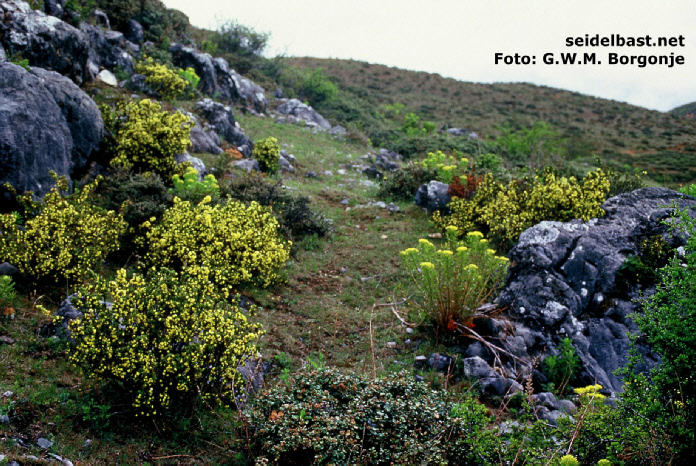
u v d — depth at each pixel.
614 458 3.36
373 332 6.92
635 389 3.49
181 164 10.52
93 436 3.90
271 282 7.91
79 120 9.01
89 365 4.25
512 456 3.74
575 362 5.79
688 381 3.21
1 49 8.81
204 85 20.34
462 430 4.03
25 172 6.98
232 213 8.20
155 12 20.78
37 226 5.85
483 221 10.53
